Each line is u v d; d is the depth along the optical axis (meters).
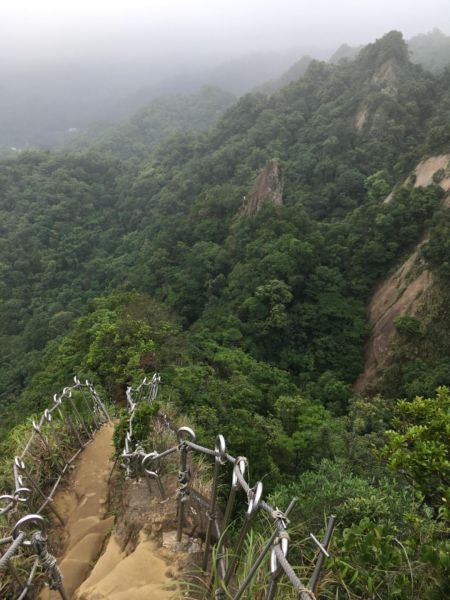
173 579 3.05
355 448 10.44
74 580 3.52
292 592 2.74
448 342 21.58
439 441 4.26
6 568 3.23
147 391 7.57
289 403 13.66
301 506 5.02
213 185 56.75
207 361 16.77
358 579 3.05
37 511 4.22
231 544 3.40
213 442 6.49
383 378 21.88
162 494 3.83
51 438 5.57
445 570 2.84
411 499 5.27
